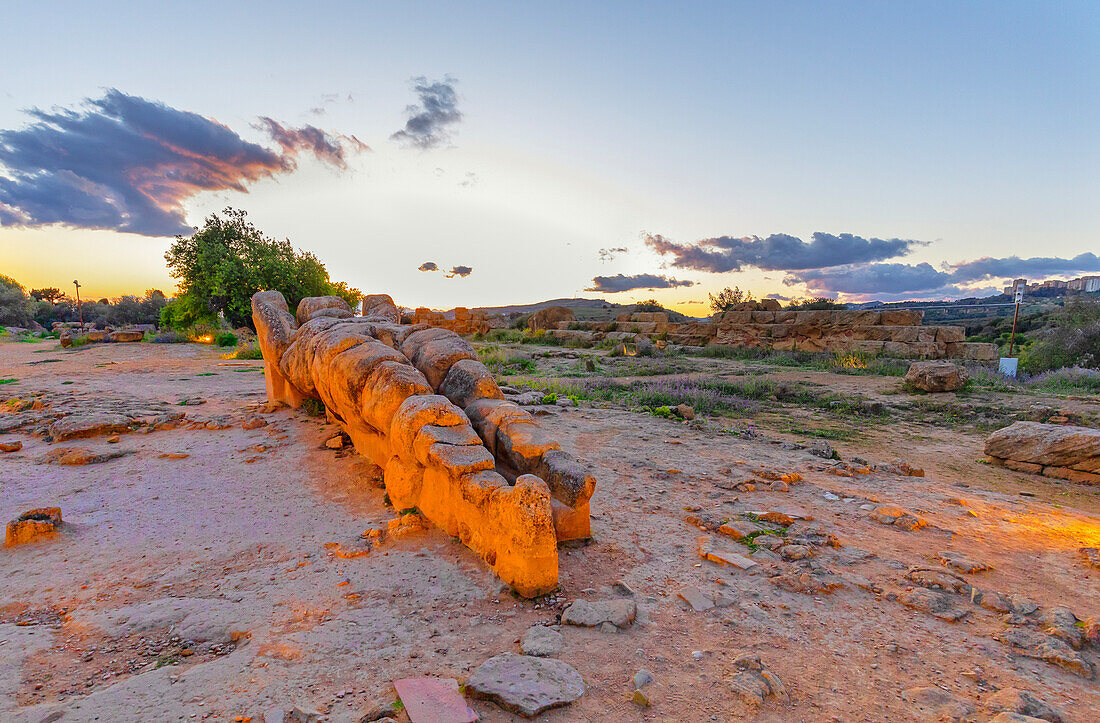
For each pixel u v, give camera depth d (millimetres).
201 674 2393
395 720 2102
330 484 5266
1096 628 2822
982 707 2256
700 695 2330
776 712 2227
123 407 8547
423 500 4414
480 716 2168
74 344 22906
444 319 35969
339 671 2463
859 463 6531
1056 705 2293
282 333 8219
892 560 3809
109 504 4719
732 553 3807
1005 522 4629
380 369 5105
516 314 44875
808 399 11195
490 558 3529
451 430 4273
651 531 4258
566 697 2260
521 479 3369
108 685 2346
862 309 20172
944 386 11203
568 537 3984
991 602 3160
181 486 5184
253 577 3463
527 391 11305
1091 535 4344
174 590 3307
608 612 2951
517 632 2859
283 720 2092
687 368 16484
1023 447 6645
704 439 7520
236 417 7957
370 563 3643
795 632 2877
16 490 4984
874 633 2883
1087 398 9773
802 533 4199
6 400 9320
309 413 7945
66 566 3607
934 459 7148
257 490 5109
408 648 2676
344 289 37562
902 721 2182
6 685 2297
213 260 27562
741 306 24359
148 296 75812
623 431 7934
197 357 18594
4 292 51531
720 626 2920
